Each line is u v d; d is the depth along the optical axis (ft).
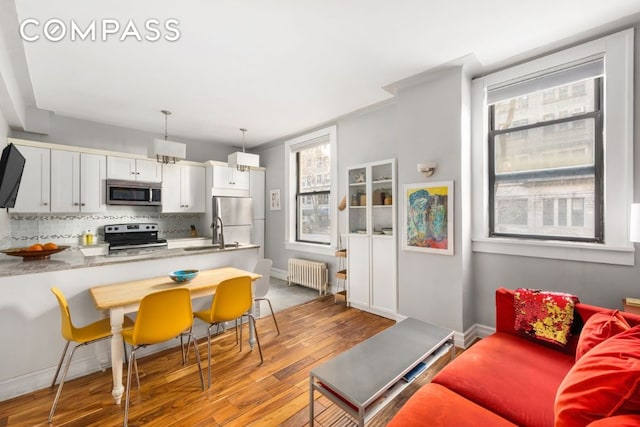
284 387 6.91
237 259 10.83
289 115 13.15
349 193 12.76
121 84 9.77
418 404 4.33
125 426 5.57
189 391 6.75
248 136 16.84
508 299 6.51
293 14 6.31
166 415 5.96
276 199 18.33
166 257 9.06
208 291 7.82
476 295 9.45
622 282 7.02
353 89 10.28
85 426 5.65
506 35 7.21
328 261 14.99
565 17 6.54
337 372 5.08
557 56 7.81
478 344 5.99
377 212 12.17
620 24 6.81
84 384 7.04
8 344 6.56
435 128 9.32
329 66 8.64
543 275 8.14
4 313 6.53
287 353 8.56
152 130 15.42
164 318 6.26
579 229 7.76
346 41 7.38
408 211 10.03
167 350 8.78
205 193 17.08
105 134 14.25
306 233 16.81
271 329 10.29
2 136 9.72
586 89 7.63
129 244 14.12
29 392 6.70
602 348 3.76
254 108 12.17
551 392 4.42
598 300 7.34
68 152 12.67
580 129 7.73
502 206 9.07
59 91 10.32
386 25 6.75
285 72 9.00
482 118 9.13
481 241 9.17
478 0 5.94
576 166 7.79
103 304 6.20
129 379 5.76
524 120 8.63
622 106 6.91
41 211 11.97
